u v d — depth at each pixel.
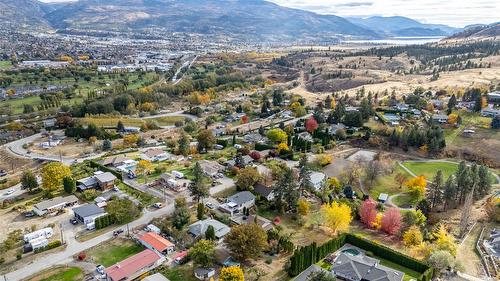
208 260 97.19
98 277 94.69
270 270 98.75
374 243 107.50
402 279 93.25
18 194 143.75
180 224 116.12
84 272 97.06
